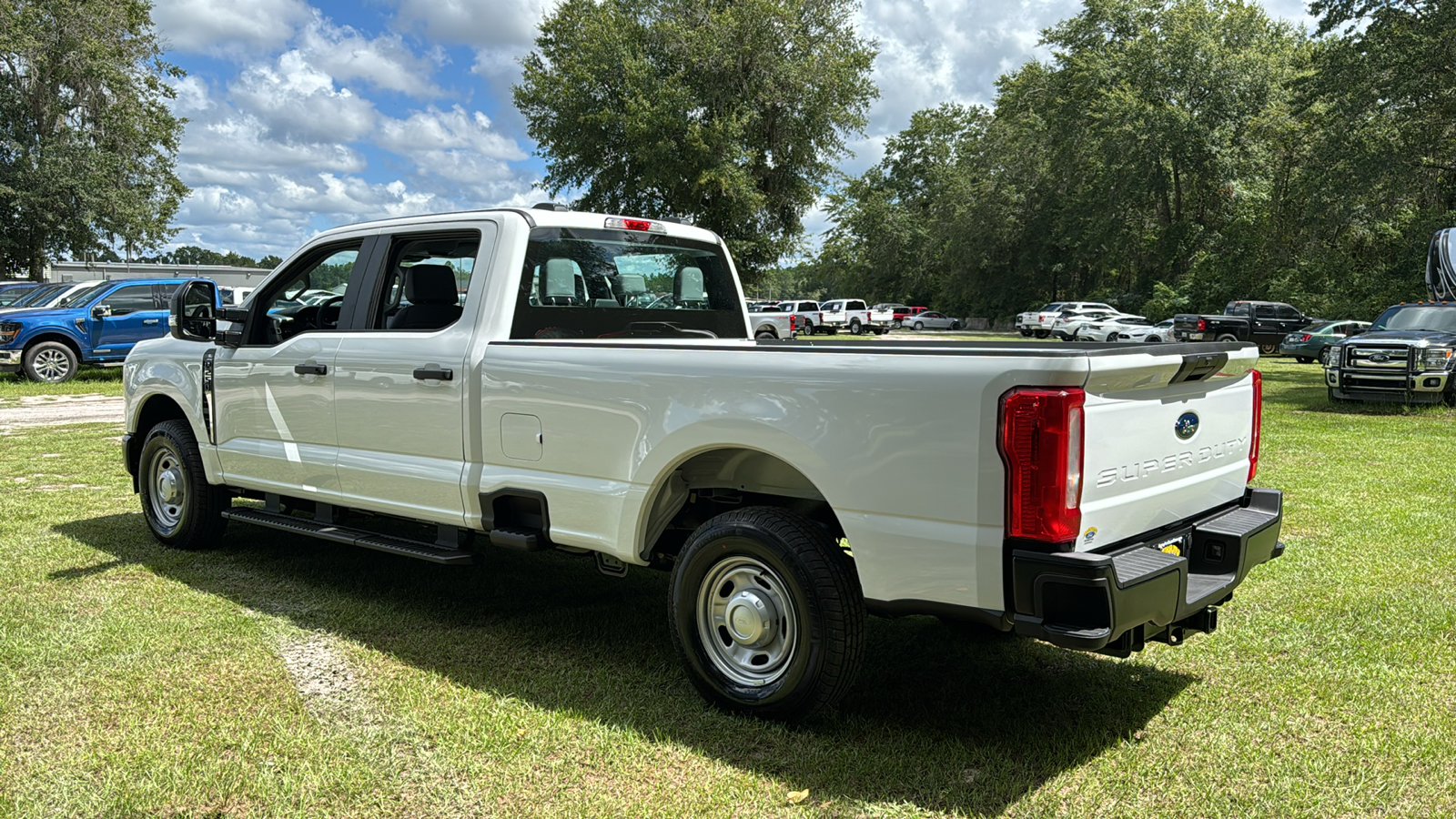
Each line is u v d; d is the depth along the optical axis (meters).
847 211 75.38
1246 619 4.57
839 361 3.19
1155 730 3.40
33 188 33.06
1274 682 3.83
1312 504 7.11
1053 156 54.28
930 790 2.97
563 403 3.91
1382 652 4.12
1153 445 3.23
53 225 33.28
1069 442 2.80
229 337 5.37
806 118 34.56
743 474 3.80
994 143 60.19
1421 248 32.91
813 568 3.25
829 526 3.83
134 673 3.86
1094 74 49.19
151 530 6.09
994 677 3.92
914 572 3.05
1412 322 15.51
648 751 3.24
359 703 3.61
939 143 73.19
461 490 4.25
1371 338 14.24
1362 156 33.22
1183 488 3.44
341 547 6.02
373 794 2.95
